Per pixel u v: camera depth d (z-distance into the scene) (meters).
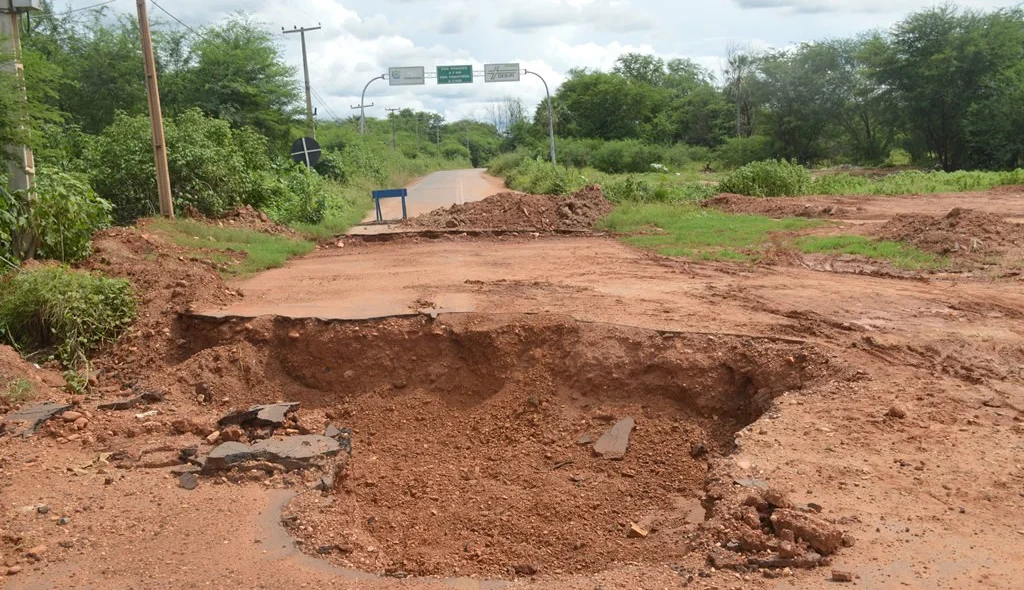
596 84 76.25
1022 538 4.27
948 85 42.94
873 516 4.52
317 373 8.08
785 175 24.38
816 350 7.20
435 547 5.47
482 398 7.79
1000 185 25.44
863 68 47.94
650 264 12.18
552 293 9.72
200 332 8.55
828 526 4.26
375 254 14.09
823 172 45.12
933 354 7.26
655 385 7.42
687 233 15.07
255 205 18.39
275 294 9.95
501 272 11.55
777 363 7.12
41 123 11.20
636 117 76.31
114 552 4.55
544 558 5.25
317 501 5.36
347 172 33.16
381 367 8.03
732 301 9.27
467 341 8.06
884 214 17.45
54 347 8.32
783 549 4.15
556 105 74.50
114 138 16.50
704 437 6.88
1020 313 8.65
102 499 5.27
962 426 5.73
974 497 4.73
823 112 54.72
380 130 90.75
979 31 41.66
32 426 6.47
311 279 11.23
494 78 34.84
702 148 65.44
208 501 5.29
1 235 9.34
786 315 8.57
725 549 4.29
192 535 4.78
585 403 7.45
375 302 9.24
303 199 18.56
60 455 6.02
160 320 8.76
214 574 4.31
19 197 10.14
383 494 6.31
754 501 4.60
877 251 12.30
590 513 5.98
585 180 26.97
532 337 8.02
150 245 11.76
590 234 15.98
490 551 5.38
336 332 8.24
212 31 30.16
